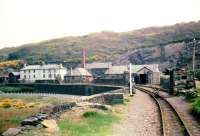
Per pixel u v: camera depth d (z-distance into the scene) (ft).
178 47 445.78
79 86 320.29
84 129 60.03
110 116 76.59
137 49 534.78
